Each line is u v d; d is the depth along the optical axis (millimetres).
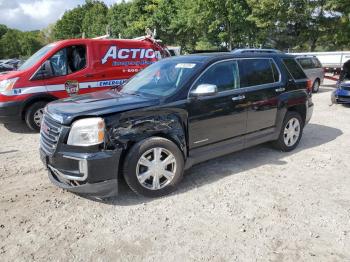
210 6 29797
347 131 7555
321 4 26609
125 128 3840
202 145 4594
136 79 5273
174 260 3035
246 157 5699
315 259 3041
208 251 3158
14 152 6180
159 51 9820
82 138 3688
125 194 4293
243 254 3111
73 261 3039
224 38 30750
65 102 4344
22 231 3504
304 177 4852
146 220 3695
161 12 37656
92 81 8352
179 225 3594
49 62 7730
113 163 3785
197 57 4930
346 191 4402
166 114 4133
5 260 3053
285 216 3762
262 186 4535
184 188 4469
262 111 5281
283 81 5672
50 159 3906
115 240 3340
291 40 29875
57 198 4234
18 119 7520
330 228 3529
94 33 58250
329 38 27891
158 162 4117
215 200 4137
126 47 9008
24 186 4617
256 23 27656
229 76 4895
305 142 6641
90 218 3746
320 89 16656
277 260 3029
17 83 7367
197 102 4422
